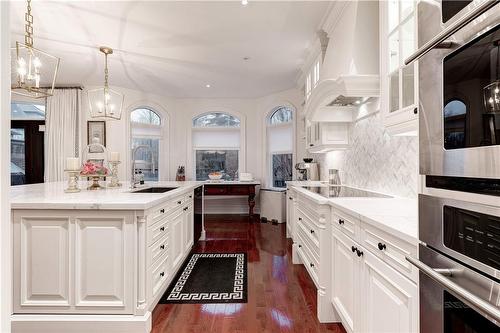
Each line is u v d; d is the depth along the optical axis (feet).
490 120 2.39
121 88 19.93
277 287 9.36
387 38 6.45
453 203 2.89
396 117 5.90
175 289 9.20
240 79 17.79
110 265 6.80
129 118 20.24
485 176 2.44
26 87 7.75
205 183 19.66
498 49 2.30
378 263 4.59
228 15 10.31
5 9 1.92
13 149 19.58
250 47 13.07
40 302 6.75
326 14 10.10
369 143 9.40
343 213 6.26
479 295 2.53
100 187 10.40
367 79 7.55
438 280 2.85
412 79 5.52
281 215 19.26
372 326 4.84
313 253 8.27
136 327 6.67
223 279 9.99
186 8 9.83
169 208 9.04
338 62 8.96
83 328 6.64
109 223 6.82
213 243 14.55
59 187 10.50
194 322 7.34
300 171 17.35
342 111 10.85
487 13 2.39
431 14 3.30
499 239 2.32
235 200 22.70
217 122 23.04
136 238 6.80
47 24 10.85
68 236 6.77
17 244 6.72
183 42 12.53
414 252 3.61
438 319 3.13
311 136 13.65
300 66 15.48
